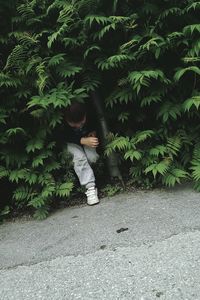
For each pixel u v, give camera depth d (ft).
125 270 9.09
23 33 12.92
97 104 13.84
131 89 13.07
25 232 11.80
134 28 12.98
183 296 7.95
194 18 13.01
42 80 12.03
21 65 12.89
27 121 13.53
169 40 12.44
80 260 9.78
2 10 13.15
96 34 12.66
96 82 13.21
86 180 13.10
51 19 13.51
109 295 8.32
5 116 12.61
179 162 13.60
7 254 10.66
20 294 8.87
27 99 13.37
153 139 13.58
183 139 13.37
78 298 8.38
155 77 11.96
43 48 13.39
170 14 12.87
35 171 13.12
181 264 9.00
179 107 13.01
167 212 11.45
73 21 12.67
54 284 9.02
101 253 9.93
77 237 10.89
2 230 12.24
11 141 13.16
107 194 13.38
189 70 12.71
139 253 9.67
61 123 13.15
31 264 9.98
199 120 13.69
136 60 12.91
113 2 12.71
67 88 12.66
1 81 12.41
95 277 9.02
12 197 13.46
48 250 10.50
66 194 12.67
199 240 9.86
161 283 8.44
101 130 14.06
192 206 11.60
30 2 13.19
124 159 14.03
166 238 10.14
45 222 12.25
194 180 13.08
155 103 13.52
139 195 12.92
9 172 13.00
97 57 13.11
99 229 11.12
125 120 14.17
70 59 13.26
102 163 14.23
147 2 12.91
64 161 13.38
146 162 13.14
